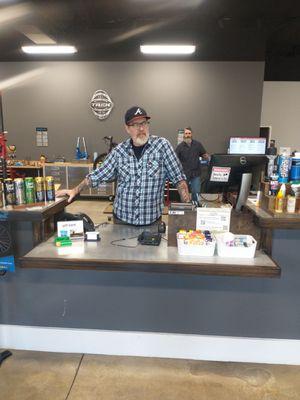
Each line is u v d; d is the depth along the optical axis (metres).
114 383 1.78
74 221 1.82
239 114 6.61
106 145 6.96
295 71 8.53
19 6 4.69
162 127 6.80
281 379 1.82
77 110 6.88
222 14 5.66
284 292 1.87
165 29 6.33
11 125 7.04
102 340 2.00
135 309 1.96
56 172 6.50
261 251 1.75
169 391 1.73
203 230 1.76
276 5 5.22
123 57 6.57
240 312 1.92
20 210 1.76
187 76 6.56
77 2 5.00
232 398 1.68
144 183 2.02
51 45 6.01
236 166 1.86
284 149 1.91
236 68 6.45
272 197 1.72
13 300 2.01
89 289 1.95
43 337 2.03
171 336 1.97
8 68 6.79
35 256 1.61
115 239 1.88
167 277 1.90
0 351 2.04
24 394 1.70
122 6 5.25
